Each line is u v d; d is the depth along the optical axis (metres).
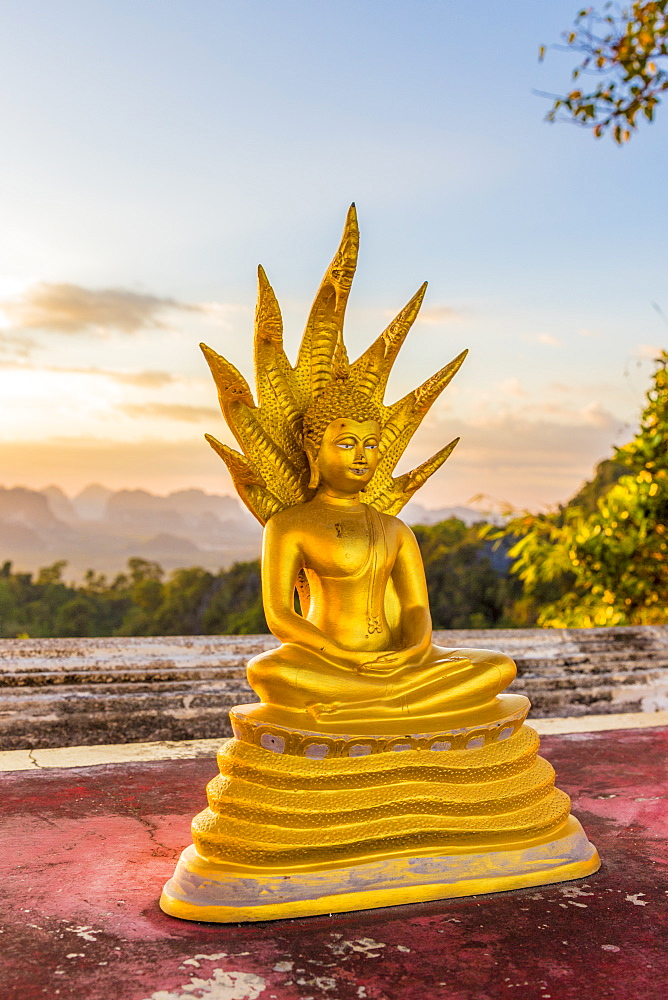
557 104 10.16
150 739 6.70
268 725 3.83
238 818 3.77
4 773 5.77
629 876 4.12
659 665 8.51
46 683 6.80
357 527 4.38
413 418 4.89
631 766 6.04
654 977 3.21
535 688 7.85
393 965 3.26
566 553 12.52
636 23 9.80
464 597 22.69
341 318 4.71
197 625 31.94
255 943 3.42
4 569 41.88
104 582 42.38
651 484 11.82
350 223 4.49
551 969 3.25
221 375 4.36
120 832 4.67
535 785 4.17
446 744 4.04
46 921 3.59
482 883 3.89
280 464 4.58
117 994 3.03
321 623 4.39
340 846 3.77
